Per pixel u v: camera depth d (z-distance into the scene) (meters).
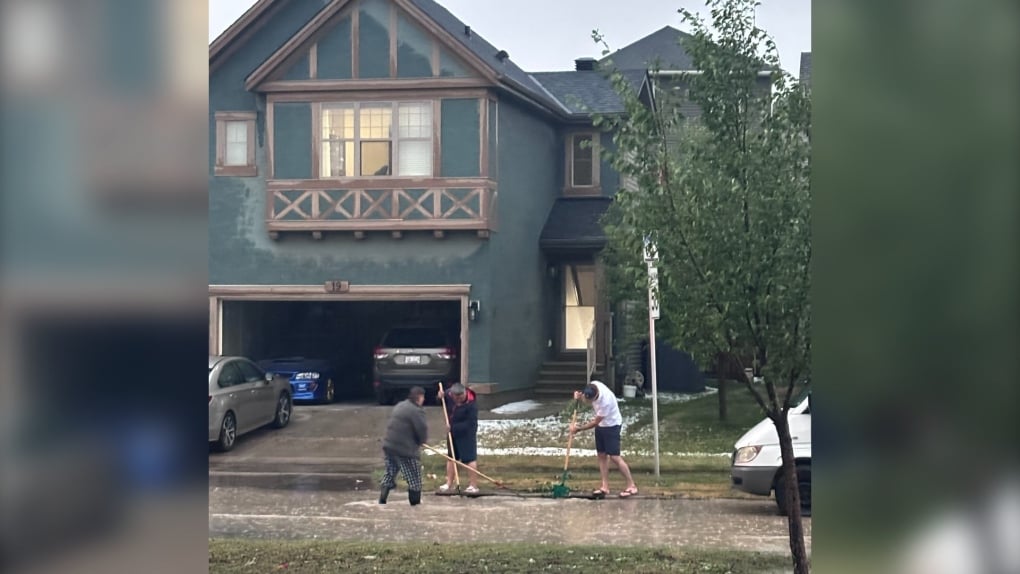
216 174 19.45
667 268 6.59
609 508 10.94
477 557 8.12
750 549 8.68
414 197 18.62
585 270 22.38
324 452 14.76
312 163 18.91
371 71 18.86
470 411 11.94
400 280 18.81
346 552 8.35
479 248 18.64
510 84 19.14
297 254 19.08
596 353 21.06
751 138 6.68
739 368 6.85
